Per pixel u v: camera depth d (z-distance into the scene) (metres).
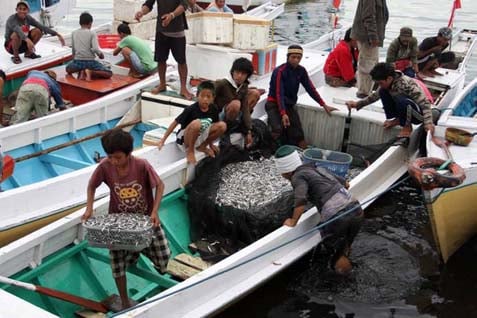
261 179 6.91
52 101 9.22
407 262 6.64
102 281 5.57
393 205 7.79
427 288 6.23
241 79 7.20
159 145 6.88
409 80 7.66
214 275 5.04
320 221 6.04
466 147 7.22
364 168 7.97
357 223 6.00
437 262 6.70
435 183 6.04
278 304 5.88
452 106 8.70
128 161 4.68
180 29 8.20
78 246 5.59
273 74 7.96
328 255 6.41
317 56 11.27
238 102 7.18
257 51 9.31
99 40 11.19
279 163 6.04
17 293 5.04
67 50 10.55
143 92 8.64
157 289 5.50
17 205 5.96
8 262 5.03
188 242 6.49
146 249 5.09
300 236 5.77
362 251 6.79
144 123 8.57
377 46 8.56
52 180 6.28
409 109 7.64
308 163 6.22
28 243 5.12
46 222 6.17
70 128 8.06
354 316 5.75
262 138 7.77
